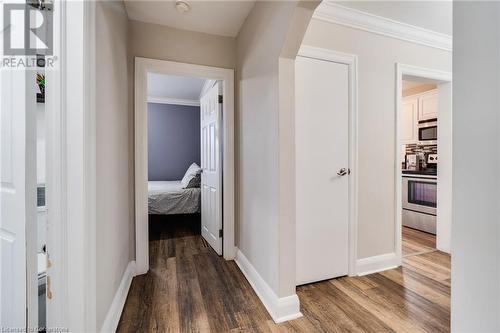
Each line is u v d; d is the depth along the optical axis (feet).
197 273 7.14
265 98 5.78
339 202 6.88
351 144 6.93
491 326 1.32
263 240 5.92
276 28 5.17
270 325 4.91
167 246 9.37
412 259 8.27
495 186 1.30
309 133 6.49
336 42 6.68
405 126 13.25
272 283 5.41
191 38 7.64
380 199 7.42
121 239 5.82
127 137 6.78
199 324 4.94
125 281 6.04
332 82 6.70
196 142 18.11
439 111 9.04
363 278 6.91
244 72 7.34
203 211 10.32
